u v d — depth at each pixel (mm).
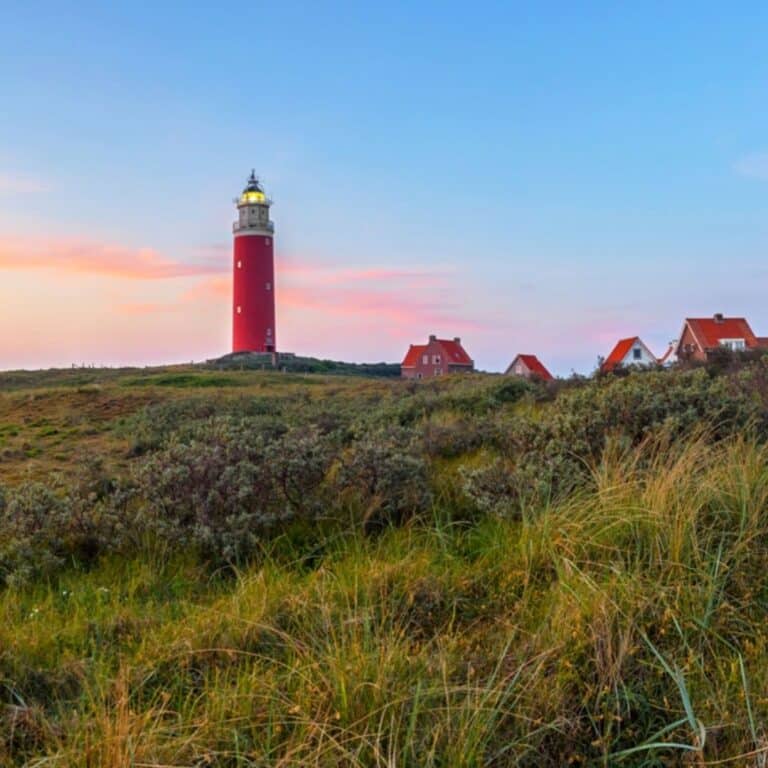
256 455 5246
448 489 5395
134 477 5453
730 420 5730
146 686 2748
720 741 2361
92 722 2416
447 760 2221
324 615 3109
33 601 3922
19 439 14516
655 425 5422
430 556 4031
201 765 2225
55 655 3074
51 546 4695
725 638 2896
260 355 67188
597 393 6547
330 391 26688
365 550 4293
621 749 2363
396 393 20766
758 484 4070
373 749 2199
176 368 57062
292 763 2172
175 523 4680
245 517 4605
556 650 2729
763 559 3418
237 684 2625
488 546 4176
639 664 2656
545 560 3672
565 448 5418
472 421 8125
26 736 2439
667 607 2885
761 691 2533
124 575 4328
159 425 14680
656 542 3537
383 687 2469
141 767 2148
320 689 2535
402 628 3160
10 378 45531
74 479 6387
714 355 15375
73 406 21266
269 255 69812
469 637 3070
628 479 4441
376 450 5312
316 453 5305
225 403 19641
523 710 2436
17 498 4938
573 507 4195
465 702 2410
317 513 4895
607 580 3262
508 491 4840
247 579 3916
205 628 3127
